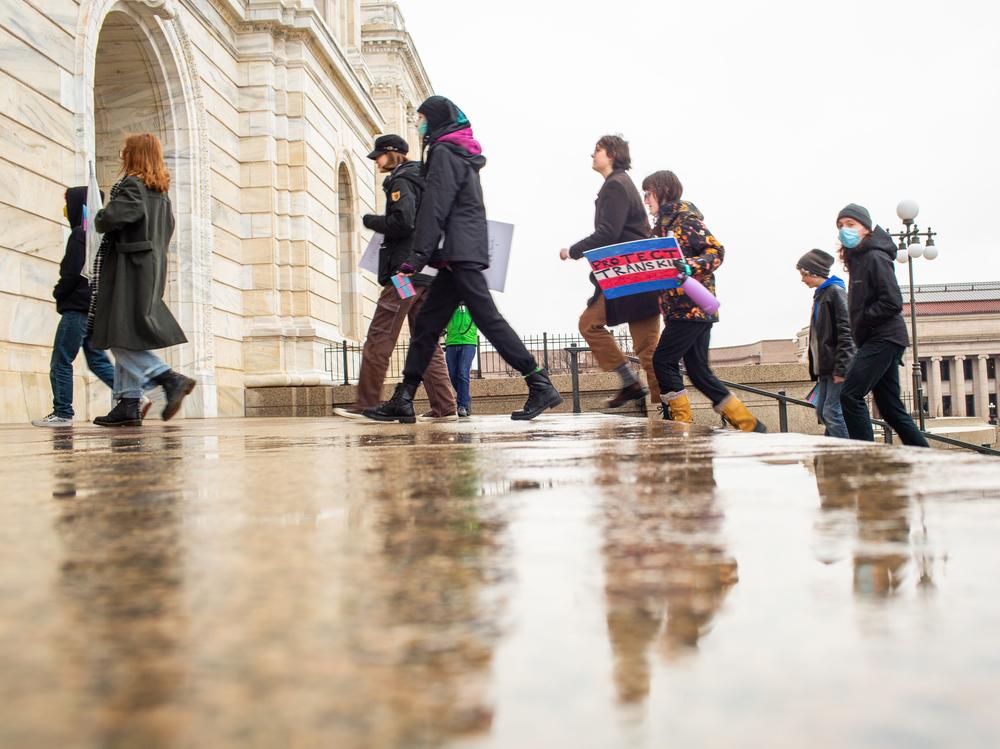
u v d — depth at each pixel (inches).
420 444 112.1
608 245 229.1
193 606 21.8
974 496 42.6
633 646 17.0
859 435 229.5
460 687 14.4
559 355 498.0
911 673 14.8
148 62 465.7
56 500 55.0
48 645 17.8
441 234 195.0
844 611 19.6
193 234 485.4
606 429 140.4
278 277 574.9
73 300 271.3
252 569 27.6
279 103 583.2
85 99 347.9
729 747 11.5
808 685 14.2
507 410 437.1
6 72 303.7
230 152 550.6
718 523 36.3
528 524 38.0
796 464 64.2
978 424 897.5
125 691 14.4
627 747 11.6
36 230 318.3
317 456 93.1
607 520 38.6
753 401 414.9
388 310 261.0
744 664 15.6
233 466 80.6
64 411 271.7
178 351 478.9
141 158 211.9
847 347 269.7
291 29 583.5
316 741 11.9
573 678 14.9
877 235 225.5
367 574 26.3
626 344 429.4
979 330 2979.8
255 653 16.9
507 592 23.1
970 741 11.5
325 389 550.9
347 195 767.1
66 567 29.0
